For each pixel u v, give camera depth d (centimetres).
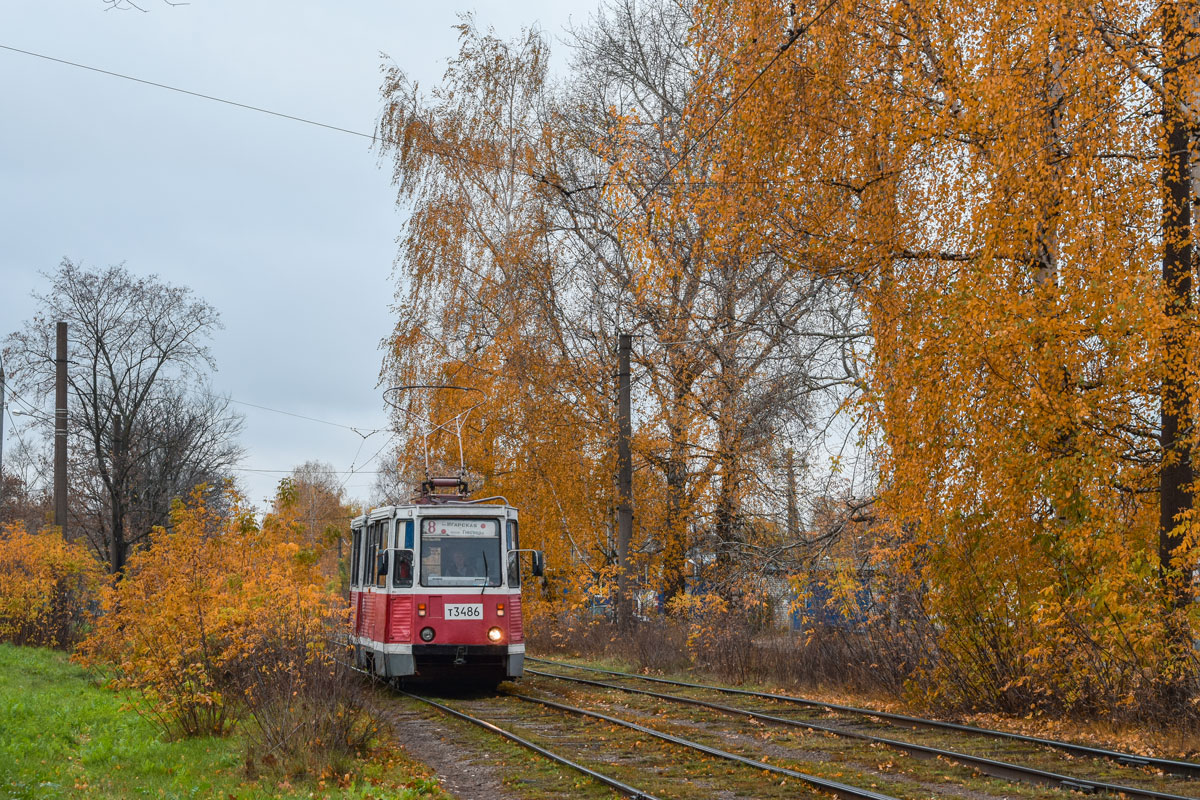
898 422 1409
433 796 977
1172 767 1052
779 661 2055
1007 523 1420
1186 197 1327
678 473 2817
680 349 2739
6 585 2636
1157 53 1291
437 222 3023
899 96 1449
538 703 1669
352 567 2264
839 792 935
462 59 3094
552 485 2872
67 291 4334
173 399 4794
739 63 1552
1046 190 1293
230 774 1066
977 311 1295
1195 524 1227
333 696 1216
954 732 1323
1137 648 1298
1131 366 1274
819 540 2070
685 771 1070
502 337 2916
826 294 2130
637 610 2828
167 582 1410
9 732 1254
